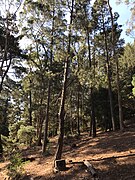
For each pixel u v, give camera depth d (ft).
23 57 85.10
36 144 93.25
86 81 59.11
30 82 99.30
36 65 85.76
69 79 62.59
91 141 69.67
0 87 83.10
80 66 56.75
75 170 40.50
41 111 99.14
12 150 76.02
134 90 61.05
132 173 34.91
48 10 61.67
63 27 48.39
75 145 68.54
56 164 42.39
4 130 122.72
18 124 107.55
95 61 95.04
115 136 66.69
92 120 81.20
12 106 148.46
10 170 45.03
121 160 40.63
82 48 52.19
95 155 50.01
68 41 48.16
